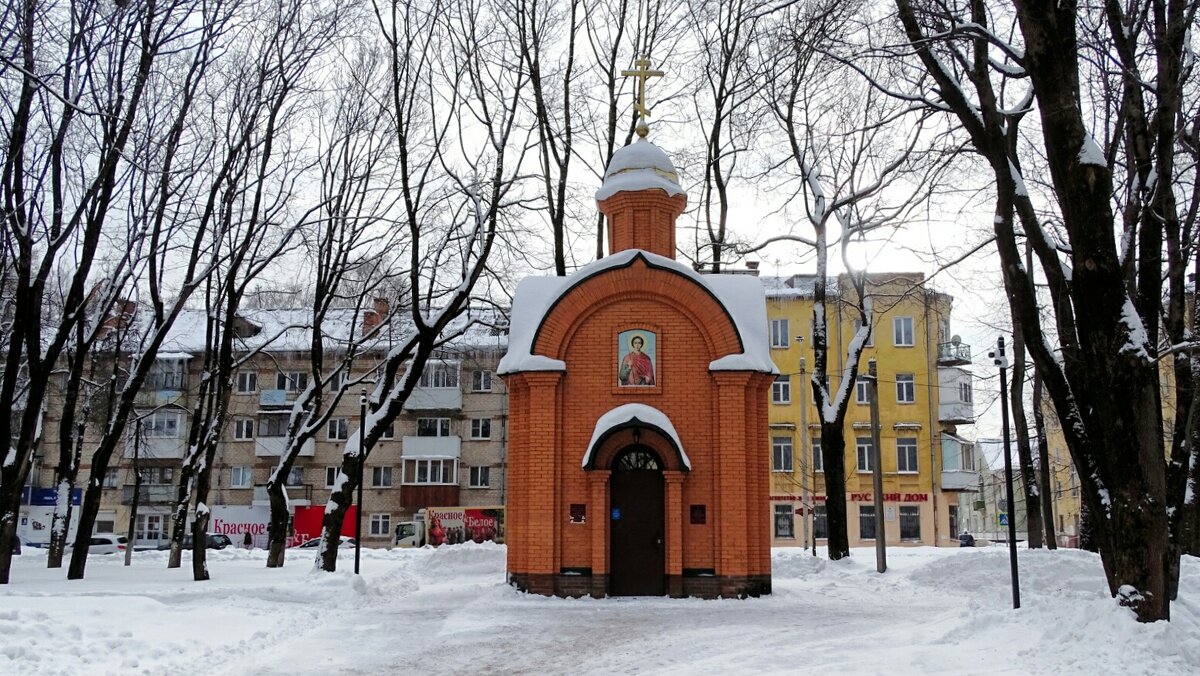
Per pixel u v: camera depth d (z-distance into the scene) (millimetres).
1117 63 15195
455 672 13094
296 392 53938
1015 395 30531
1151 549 12125
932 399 52125
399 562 32188
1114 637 11766
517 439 22047
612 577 21250
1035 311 14469
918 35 14461
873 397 26344
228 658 13656
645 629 16609
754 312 22469
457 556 29781
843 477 27781
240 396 54531
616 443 21219
